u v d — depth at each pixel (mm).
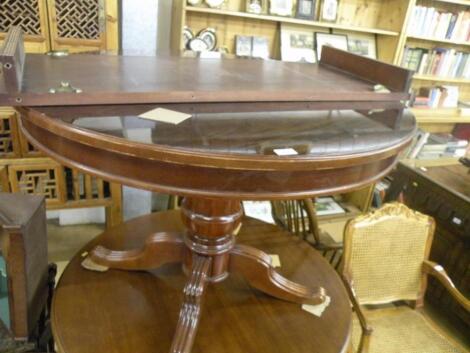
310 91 809
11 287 800
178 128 593
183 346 741
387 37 2324
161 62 973
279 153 541
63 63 856
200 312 805
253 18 2100
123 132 547
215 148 534
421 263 1304
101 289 909
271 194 560
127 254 958
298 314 890
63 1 1402
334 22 2236
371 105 851
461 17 2383
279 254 1094
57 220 2080
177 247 906
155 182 542
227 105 737
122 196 1753
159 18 2018
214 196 547
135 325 820
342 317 893
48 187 1571
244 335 821
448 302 1678
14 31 787
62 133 549
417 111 2504
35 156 1486
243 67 1013
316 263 1072
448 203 1574
